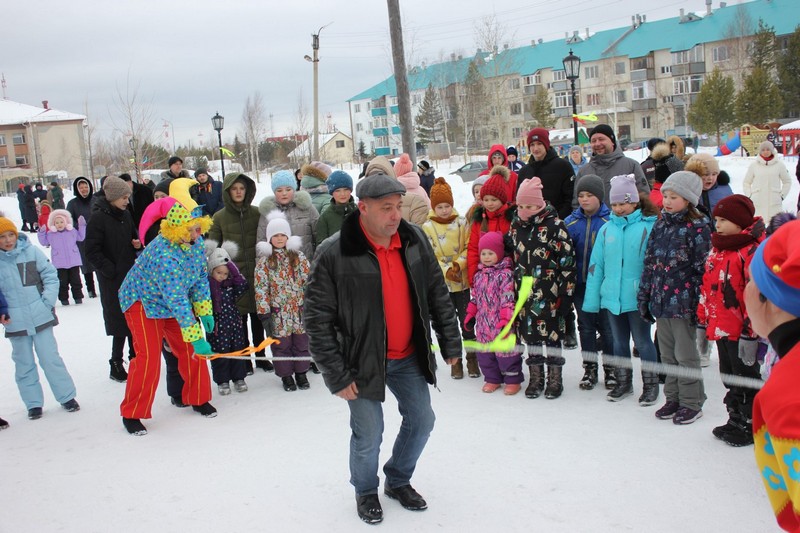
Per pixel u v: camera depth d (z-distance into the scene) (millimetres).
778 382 1771
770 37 51250
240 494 4035
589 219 5691
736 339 4277
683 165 6977
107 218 6480
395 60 12367
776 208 10523
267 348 6883
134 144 29875
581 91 65625
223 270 5945
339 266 3455
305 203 6672
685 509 3551
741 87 51250
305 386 6160
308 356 6168
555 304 5414
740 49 52875
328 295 3479
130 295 5160
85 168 55250
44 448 5004
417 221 6680
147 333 5211
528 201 5363
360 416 3561
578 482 3916
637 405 5172
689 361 4684
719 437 4387
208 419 5469
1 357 8156
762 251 1840
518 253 5473
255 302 6207
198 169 10508
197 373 5520
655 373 5137
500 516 3592
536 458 4281
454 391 5820
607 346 5684
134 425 5223
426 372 3598
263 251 6000
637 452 4281
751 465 4012
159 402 6039
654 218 5074
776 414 1742
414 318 3562
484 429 4836
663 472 3982
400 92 12438
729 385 4379
